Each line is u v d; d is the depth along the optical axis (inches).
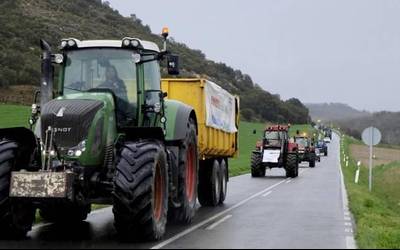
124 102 421.7
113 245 366.9
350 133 6643.7
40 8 4045.3
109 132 397.1
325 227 476.1
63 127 377.1
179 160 471.5
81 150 374.6
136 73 425.1
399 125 6038.4
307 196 784.3
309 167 1840.6
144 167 374.0
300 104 6525.6
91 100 391.9
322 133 4436.5
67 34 3681.1
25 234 399.5
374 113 6284.5
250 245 379.9
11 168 372.8
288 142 1320.1
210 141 621.3
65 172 356.8
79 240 385.4
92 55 429.1
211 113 628.4
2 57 3026.6
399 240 438.9
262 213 576.7
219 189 670.5
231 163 1761.8
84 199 379.2
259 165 1272.1
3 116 2062.0
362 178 1414.9
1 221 370.6
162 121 444.8
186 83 606.9
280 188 936.9
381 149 3636.8
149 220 372.8
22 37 3356.3
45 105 390.0
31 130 393.7
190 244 378.6
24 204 389.7
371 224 507.2
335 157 2728.8
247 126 3993.6
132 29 4566.9
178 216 486.0
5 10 3686.0
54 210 466.9
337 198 754.8
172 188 446.0
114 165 393.4
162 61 458.3
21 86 2847.0
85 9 4466.0
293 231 450.9
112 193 373.1
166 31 438.9
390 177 1467.8
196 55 4589.1
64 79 429.4
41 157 381.7
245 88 5649.6
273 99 5777.6
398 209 836.0
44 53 419.5
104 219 505.4
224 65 5506.9
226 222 502.9
